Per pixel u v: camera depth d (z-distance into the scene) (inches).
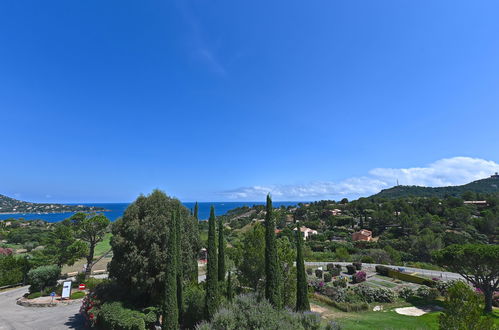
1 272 1391.5
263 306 526.9
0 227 3730.3
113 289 812.0
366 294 1115.9
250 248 869.2
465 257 955.3
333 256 2305.6
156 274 751.7
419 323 788.0
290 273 828.6
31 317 892.0
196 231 901.8
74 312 951.0
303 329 486.3
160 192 871.1
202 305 710.5
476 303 447.5
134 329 636.7
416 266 1993.1
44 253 1594.5
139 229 762.8
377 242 2847.0
